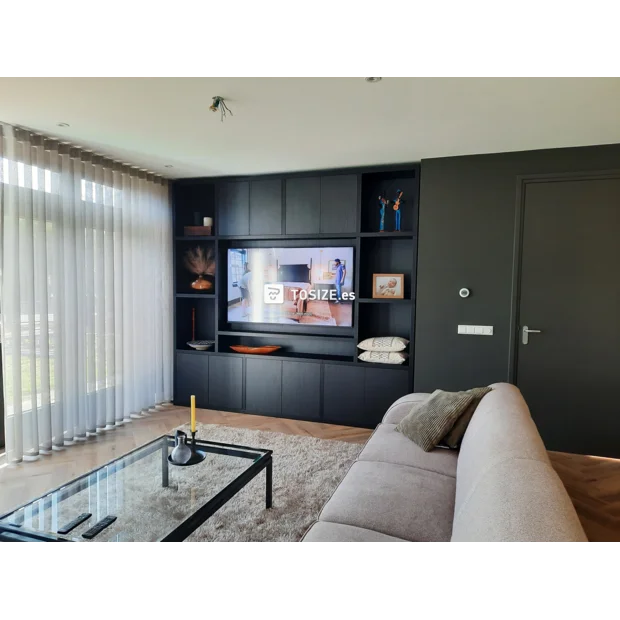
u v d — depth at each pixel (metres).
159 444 2.79
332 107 2.72
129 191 4.29
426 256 4.05
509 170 3.78
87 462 3.38
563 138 3.37
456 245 3.96
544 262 3.75
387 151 3.74
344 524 1.75
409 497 1.95
